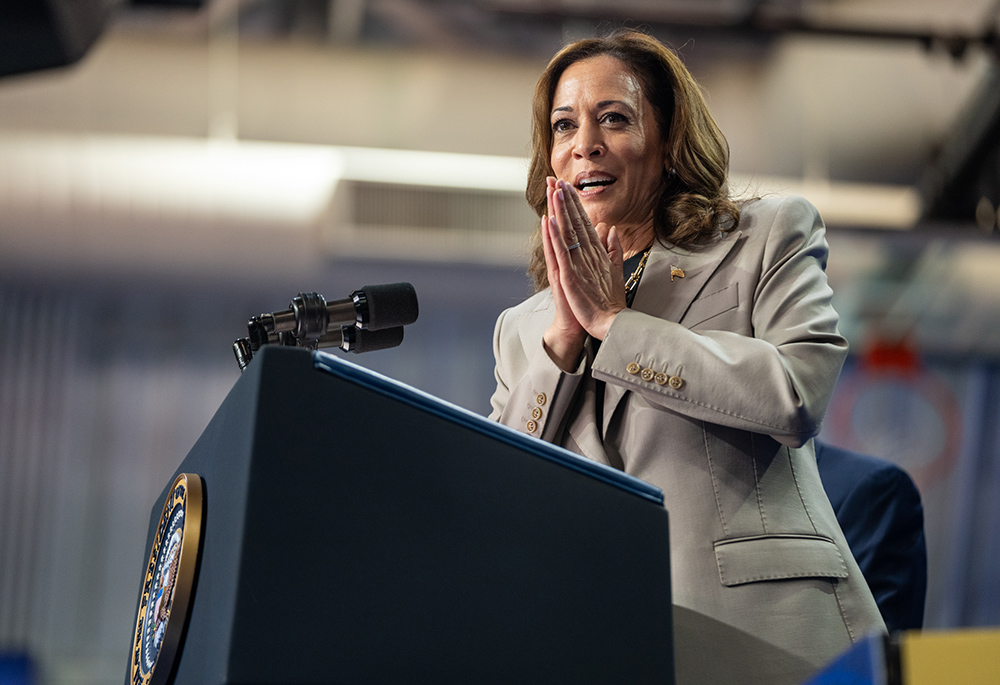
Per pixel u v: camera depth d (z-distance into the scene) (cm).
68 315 2350
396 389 283
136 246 2139
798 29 1877
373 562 267
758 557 387
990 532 2447
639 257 489
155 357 2386
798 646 371
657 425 414
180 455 2356
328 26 1970
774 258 440
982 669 221
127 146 2041
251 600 252
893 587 705
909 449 2412
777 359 391
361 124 2070
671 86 505
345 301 377
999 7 1886
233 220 2116
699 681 367
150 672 289
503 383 501
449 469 283
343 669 255
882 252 2269
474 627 273
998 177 2150
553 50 2017
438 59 2033
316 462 268
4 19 928
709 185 490
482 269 2219
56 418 2328
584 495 297
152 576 326
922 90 2072
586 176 490
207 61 2009
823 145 2122
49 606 2253
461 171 2145
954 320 2397
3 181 2038
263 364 270
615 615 289
